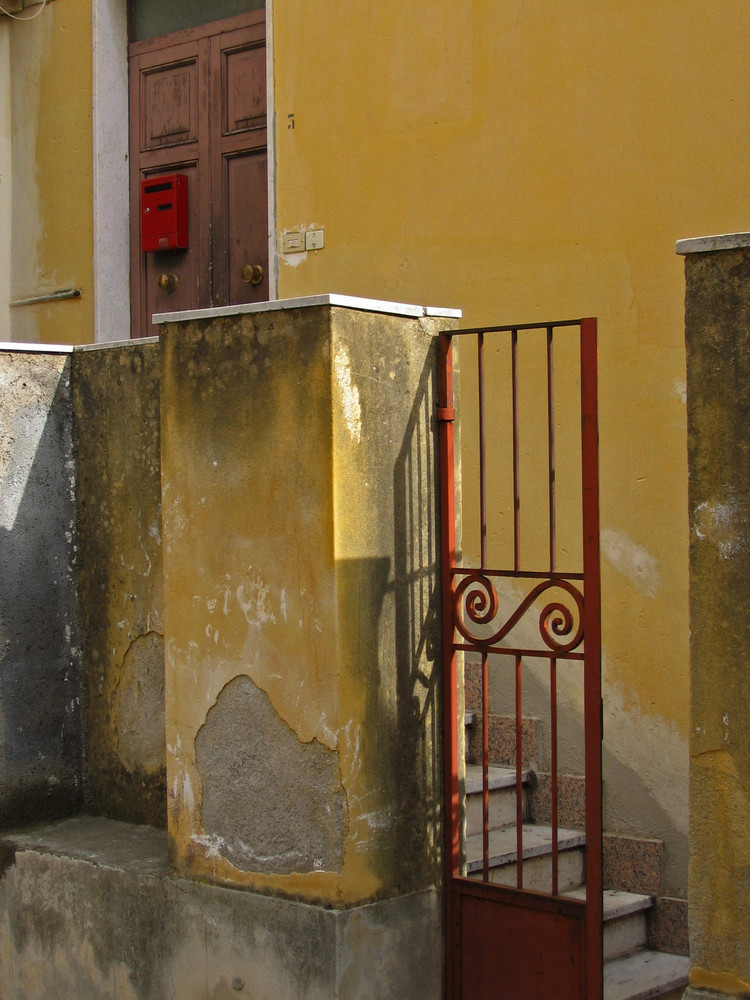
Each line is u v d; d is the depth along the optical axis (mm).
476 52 5152
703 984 2918
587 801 3434
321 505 3504
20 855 4289
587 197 4840
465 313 5180
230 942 3703
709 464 2920
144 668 4422
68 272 6961
